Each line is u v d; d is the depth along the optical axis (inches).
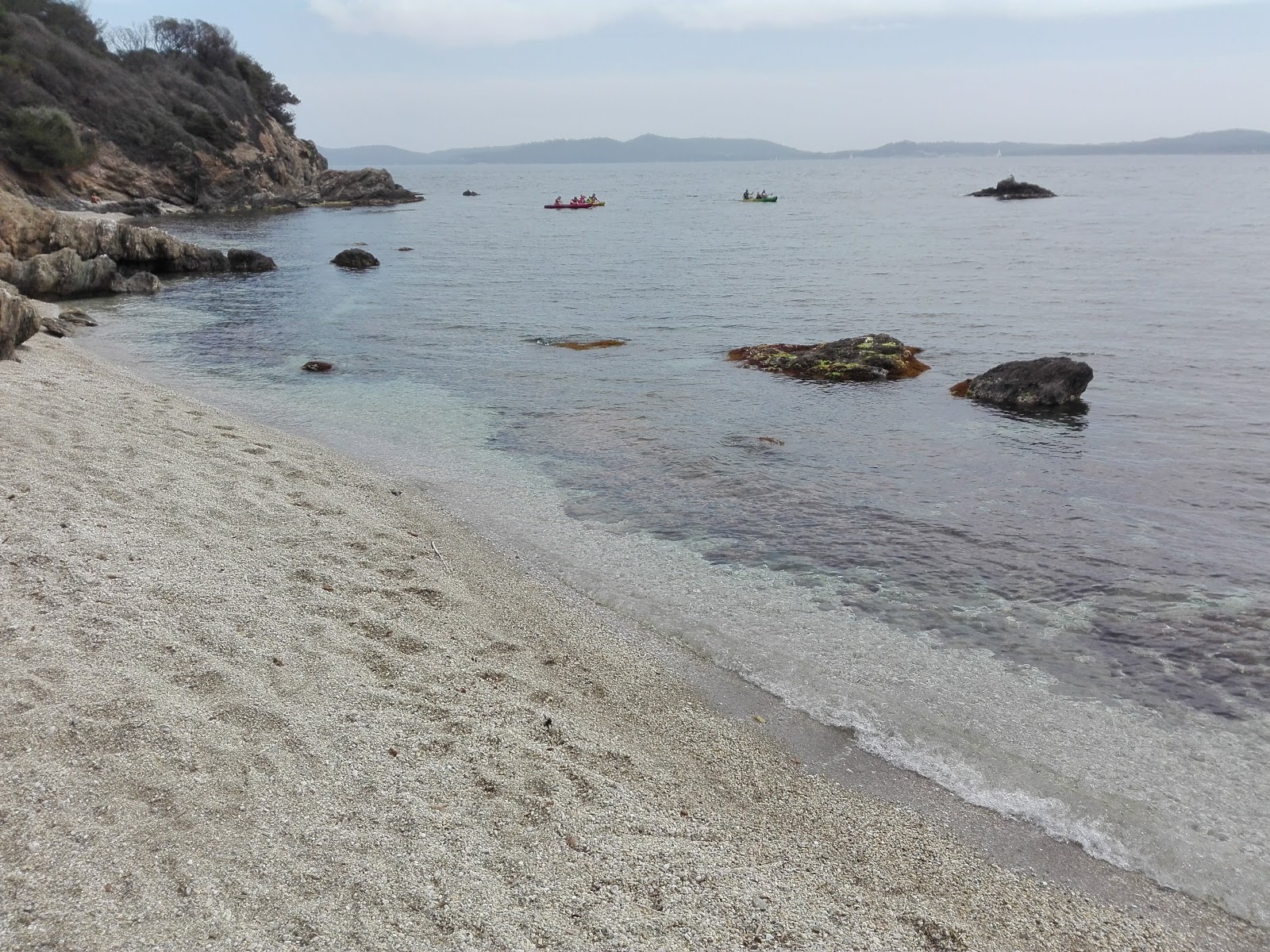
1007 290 1079.0
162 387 577.9
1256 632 293.4
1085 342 773.3
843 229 2127.2
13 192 2153.1
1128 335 800.3
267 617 251.9
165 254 1237.7
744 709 250.5
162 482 346.3
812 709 251.6
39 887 143.6
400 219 2701.8
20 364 522.3
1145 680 267.7
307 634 247.8
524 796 192.2
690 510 403.9
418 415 560.4
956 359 717.3
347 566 305.4
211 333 826.8
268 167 3277.6
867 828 202.8
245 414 543.8
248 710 202.7
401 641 256.8
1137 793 218.4
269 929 143.3
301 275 1288.1
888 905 177.0
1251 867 195.3
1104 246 1582.2
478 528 375.9
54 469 338.6
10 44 2413.9
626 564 345.7
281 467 409.7
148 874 150.2
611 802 196.9
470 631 275.9
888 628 298.8
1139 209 2655.0
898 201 3607.3
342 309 979.9
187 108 2928.2
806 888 178.4
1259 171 6678.2
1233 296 997.8
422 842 170.6
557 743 218.2
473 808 184.7
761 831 197.8
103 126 2586.1
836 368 655.8
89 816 161.6
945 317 908.0
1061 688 263.9
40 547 265.7
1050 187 4266.7
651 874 173.2
